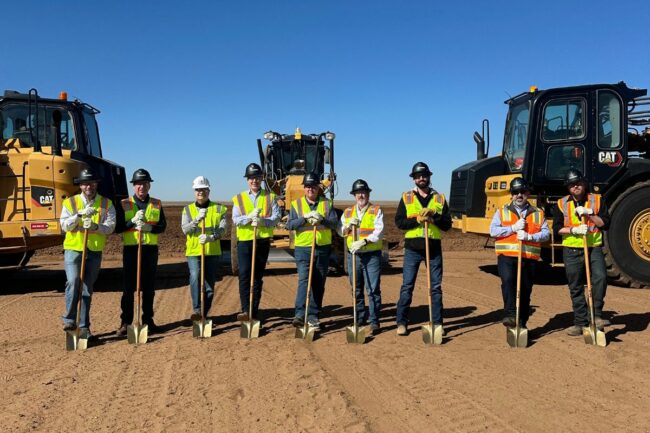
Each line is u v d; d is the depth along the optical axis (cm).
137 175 674
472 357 570
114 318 779
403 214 643
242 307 686
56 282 1152
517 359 562
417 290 1003
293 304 871
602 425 403
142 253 672
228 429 400
